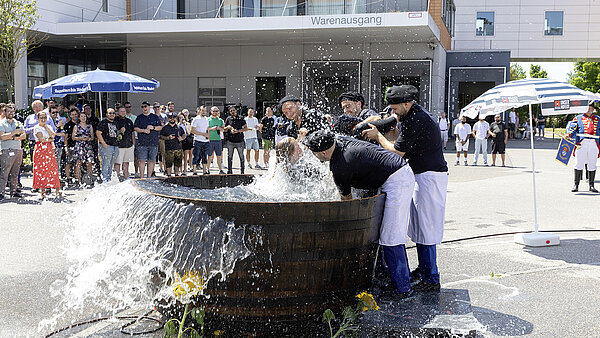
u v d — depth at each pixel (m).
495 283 5.25
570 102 6.33
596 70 42.72
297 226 3.57
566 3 37.09
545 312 4.45
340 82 28.22
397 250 4.22
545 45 37.62
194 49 29.70
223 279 3.59
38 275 5.40
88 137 12.23
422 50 26.94
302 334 3.78
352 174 4.08
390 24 22.66
